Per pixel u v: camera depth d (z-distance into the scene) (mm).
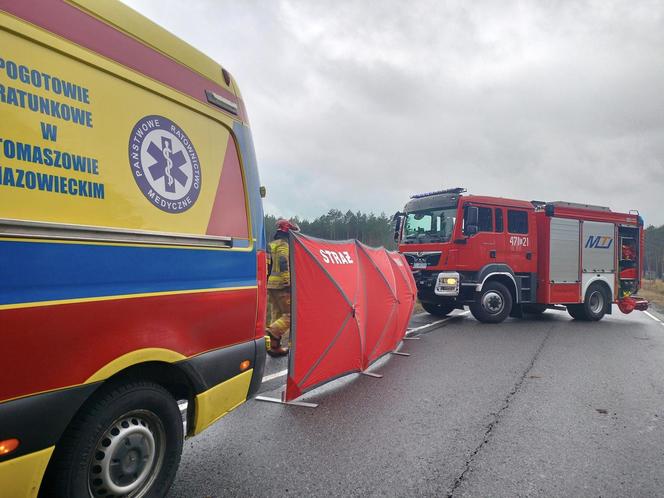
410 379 5961
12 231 1894
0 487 1856
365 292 6129
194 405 2891
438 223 10938
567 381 5961
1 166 1877
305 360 5020
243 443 3891
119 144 2406
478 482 3279
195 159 2924
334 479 3289
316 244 5359
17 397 1902
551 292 11516
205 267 2939
